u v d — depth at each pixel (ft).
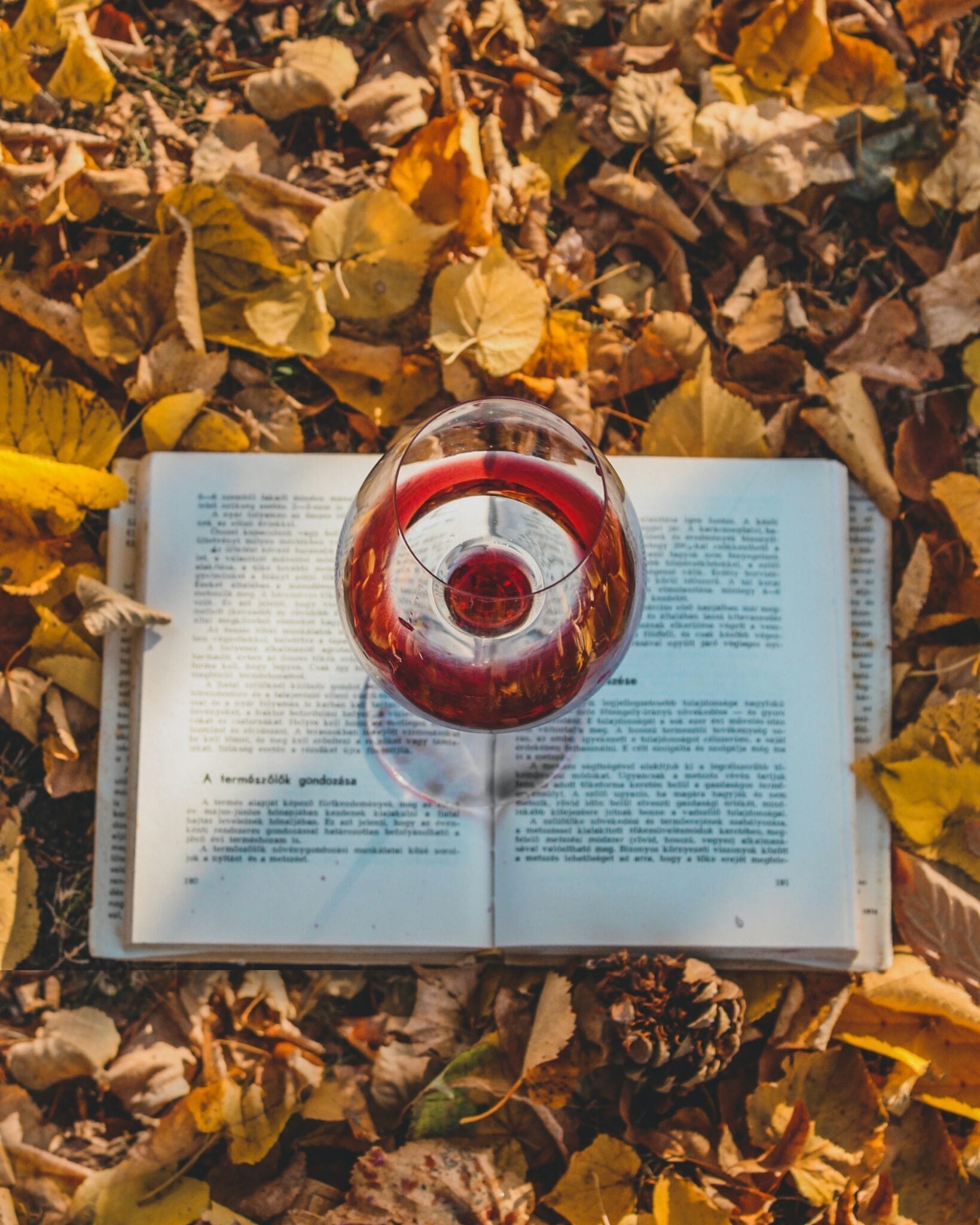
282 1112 2.05
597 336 2.17
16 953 2.06
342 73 2.16
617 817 2.05
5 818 2.10
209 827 2.04
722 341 2.20
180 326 2.10
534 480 1.89
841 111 2.19
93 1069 2.06
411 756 2.05
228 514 2.06
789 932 2.04
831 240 2.22
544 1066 2.02
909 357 2.19
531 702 1.88
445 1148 2.02
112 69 2.19
